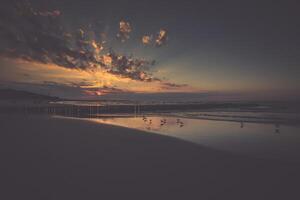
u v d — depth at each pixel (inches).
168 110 2591.0
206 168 388.8
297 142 692.7
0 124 795.4
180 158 443.8
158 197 278.8
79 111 2009.1
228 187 314.5
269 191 304.5
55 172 336.5
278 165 412.5
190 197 282.5
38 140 537.0
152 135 694.5
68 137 589.0
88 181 311.4
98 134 665.0
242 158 452.8
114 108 2534.5
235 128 1009.5
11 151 433.7
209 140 716.7
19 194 263.7
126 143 557.9
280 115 1774.1
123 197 274.2
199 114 1920.5
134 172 355.3
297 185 323.9
